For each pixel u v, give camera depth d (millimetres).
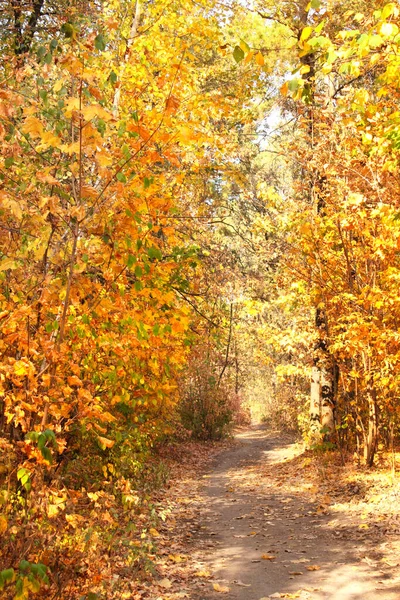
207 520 9820
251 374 42531
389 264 10469
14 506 4559
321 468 13461
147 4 9047
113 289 5562
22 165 5180
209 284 12859
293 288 13266
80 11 6891
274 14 14086
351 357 12969
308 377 20328
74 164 4641
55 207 4500
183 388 23453
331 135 11375
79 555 4605
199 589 5934
